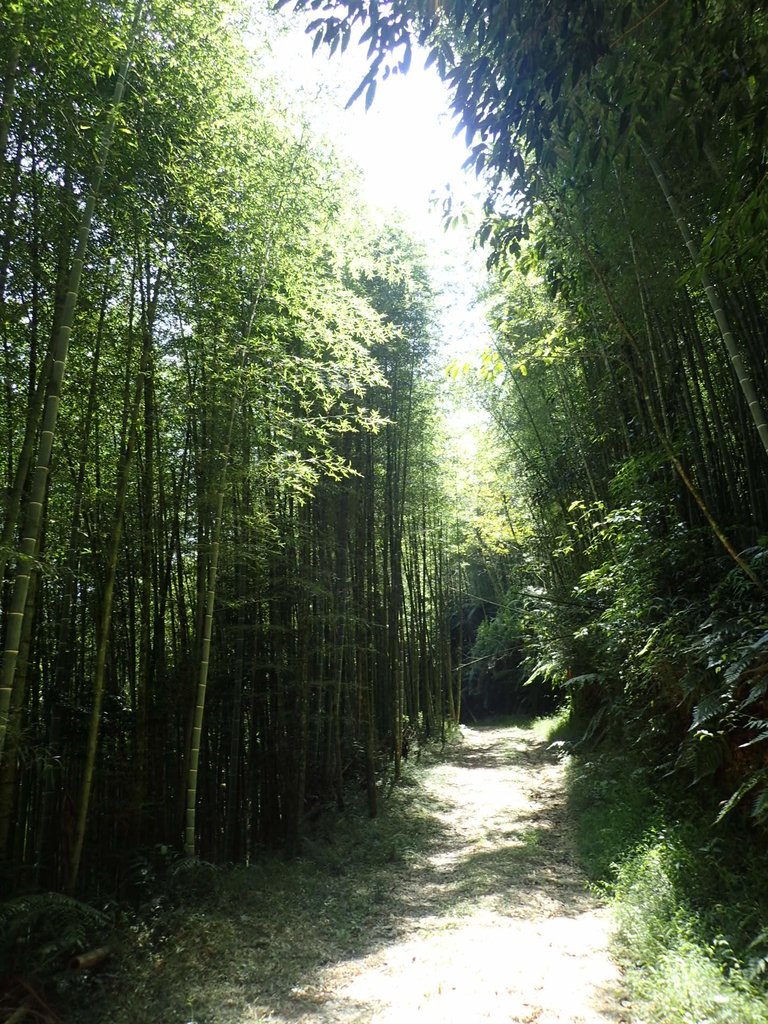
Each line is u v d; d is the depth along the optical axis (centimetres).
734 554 471
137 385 492
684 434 594
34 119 406
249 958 396
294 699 704
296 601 715
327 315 596
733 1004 274
